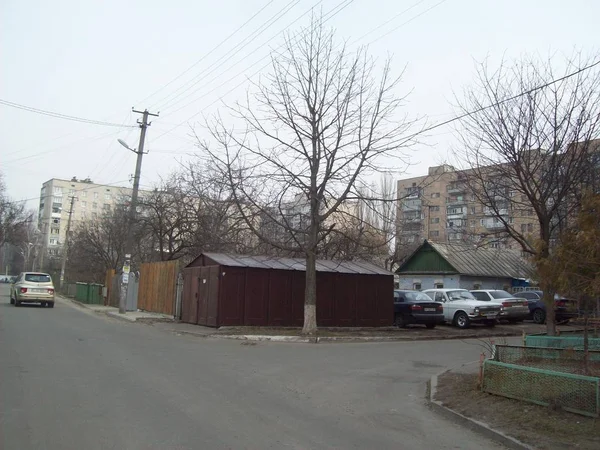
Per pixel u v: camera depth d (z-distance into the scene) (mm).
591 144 13445
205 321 19547
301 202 19453
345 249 22719
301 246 17891
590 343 11547
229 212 28156
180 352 12727
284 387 8992
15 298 26797
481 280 34281
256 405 7504
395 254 35812
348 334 18266
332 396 8539
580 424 6523
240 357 12359
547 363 8617
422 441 6223
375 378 10414
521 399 7656
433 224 63219
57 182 100375
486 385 8312
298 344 15820
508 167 14102
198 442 5605
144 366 10273
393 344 16625
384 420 7164
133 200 27016
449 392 8734
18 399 7086
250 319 19172
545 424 6570
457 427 6953
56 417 6309
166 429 6020
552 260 7742
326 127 17344
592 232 6879
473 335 19406
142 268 29359
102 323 20141
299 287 20281
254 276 19438
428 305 22047
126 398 7445
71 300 39750
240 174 18375
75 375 8930
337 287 20969
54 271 61906
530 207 14828
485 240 17422
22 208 60094
